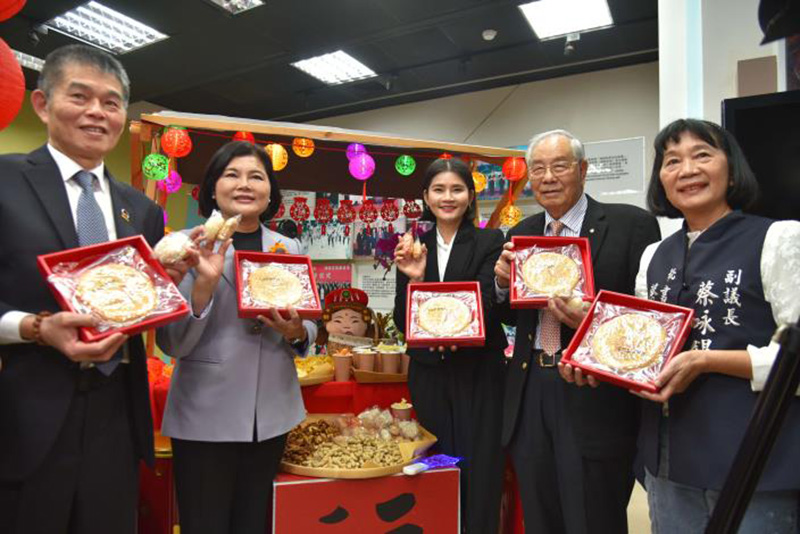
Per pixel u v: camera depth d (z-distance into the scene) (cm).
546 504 177
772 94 166
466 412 208
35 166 129
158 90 566
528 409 179
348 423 241
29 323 112
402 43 464
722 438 120
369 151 312
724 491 73
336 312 315
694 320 130
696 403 126
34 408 120
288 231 396
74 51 130
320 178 355
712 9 244
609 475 166
